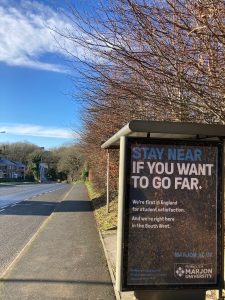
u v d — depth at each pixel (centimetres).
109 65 406
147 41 352
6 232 948
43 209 1564
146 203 319
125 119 596
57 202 1959
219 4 277
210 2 280
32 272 544
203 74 327
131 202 318
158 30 338
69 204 1772
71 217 1241
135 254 317
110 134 912
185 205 321
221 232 323
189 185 322
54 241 788
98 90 463
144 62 356
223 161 324
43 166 8231
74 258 630
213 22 293
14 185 4747
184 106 386
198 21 300
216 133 308
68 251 686
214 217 322
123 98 433
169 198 320
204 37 304
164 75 350
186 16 314
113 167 1252
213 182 324
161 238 319
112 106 474
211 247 322
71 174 7344
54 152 8538
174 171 321
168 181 321
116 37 378
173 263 320
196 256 321
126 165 318
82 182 5612
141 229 318
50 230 944
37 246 734
